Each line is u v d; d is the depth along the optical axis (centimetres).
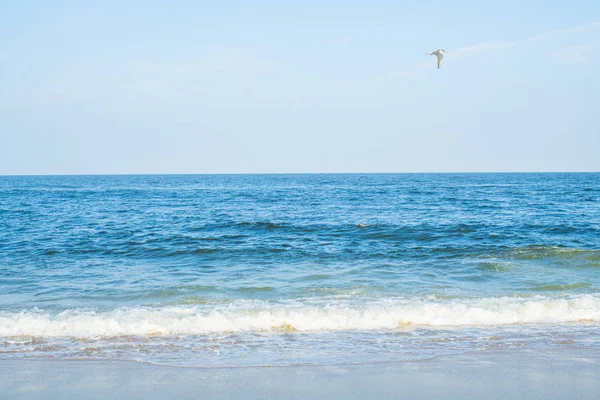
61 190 8581
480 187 8656
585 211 3662
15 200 5644
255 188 9275
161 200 5644
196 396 629
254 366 730
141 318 977
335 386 657
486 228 2573
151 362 752
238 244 2108
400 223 2888
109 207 4519
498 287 1313
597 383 666
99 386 659
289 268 1608
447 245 2059
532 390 644
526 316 1000
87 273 1547
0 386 656
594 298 1130
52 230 2675
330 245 2089
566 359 757
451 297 1187
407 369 716
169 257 1833
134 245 2092
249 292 1263
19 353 792
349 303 1116
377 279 1424
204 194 7038
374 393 636
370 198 5550
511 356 772
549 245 2053
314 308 1052
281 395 630
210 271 1572
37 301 1190
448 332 912
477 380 676
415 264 1656
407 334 900
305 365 734
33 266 1670
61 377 689
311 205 4566
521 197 5506
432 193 6600
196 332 907
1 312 1074
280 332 913
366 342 852
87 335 884
